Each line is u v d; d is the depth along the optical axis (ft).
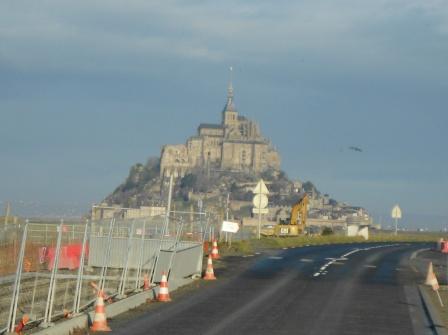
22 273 62.69
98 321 63.82
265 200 211.61
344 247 211.20
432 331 68.03
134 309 77.15
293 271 124.16
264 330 65.16
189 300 84.94
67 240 76.69
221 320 70.38
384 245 235.61
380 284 107.86
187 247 109.70
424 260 164.86
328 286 102.89
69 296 74.64
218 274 115.55
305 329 66.39
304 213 308.19
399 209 315.99
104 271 82.07
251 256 154.10
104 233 96.53
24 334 58.44
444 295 95.30
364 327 68.85
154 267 96.12
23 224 59.82
